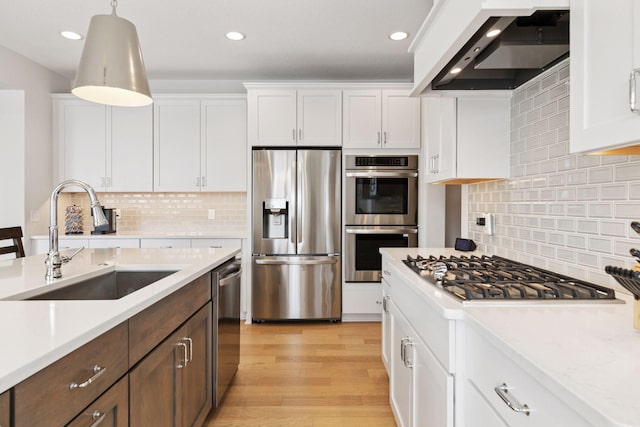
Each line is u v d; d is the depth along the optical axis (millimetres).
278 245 3711
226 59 3635
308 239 3709
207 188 3998
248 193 3725
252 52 3467
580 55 1009
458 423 1136
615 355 756
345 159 3719
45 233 3869
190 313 1702
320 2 2605
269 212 3738
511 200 2068
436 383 1246
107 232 4023
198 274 1717
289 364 2766
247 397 2295
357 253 3732
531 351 776
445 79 1823
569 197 1587
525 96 1925
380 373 2625
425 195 3697
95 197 1579
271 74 4070
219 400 2109
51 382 782
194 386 1755
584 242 1496
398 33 3080
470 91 2023
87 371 908
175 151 3992
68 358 837
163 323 1391
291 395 2322
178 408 1543
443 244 3717
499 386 902
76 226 4012
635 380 642
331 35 3115
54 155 3971
